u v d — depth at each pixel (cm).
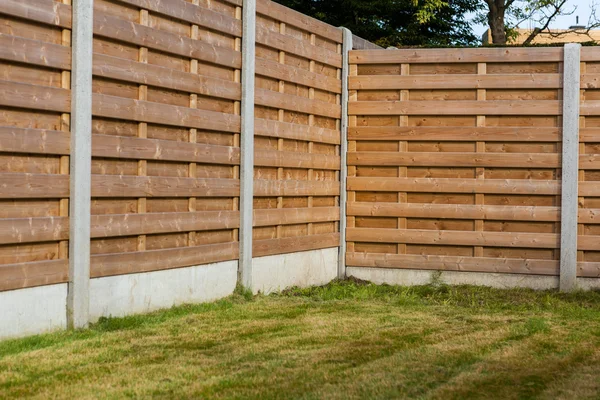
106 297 669
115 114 662
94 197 648
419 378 515
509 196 975
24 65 580
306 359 565
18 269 576
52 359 544
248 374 518
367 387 488
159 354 571
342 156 1018
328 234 997
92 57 637
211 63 788
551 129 957
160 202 727
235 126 823
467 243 980
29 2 578
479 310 815
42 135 591
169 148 727
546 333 684
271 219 886
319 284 986
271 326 693
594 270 951
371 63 1015
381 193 1013
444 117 991
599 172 953
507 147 973
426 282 995
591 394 480
